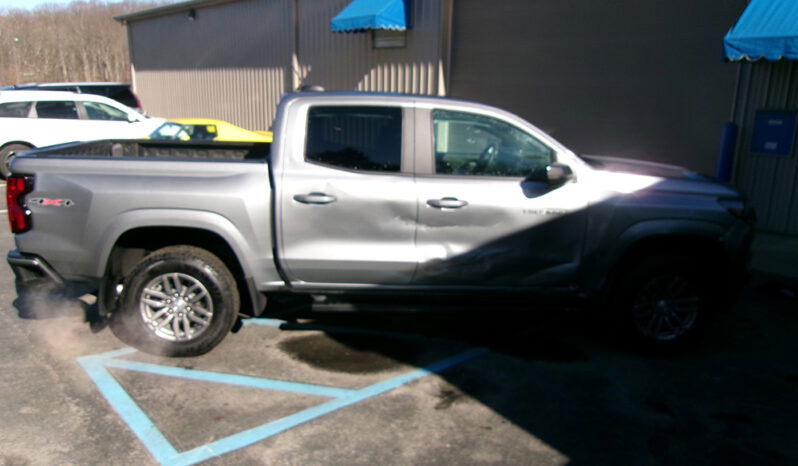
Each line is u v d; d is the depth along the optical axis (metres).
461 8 11.97
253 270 4.59
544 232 4.67
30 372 4.38
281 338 5.12
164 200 4.44
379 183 4.55
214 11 19.17
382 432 3.74
